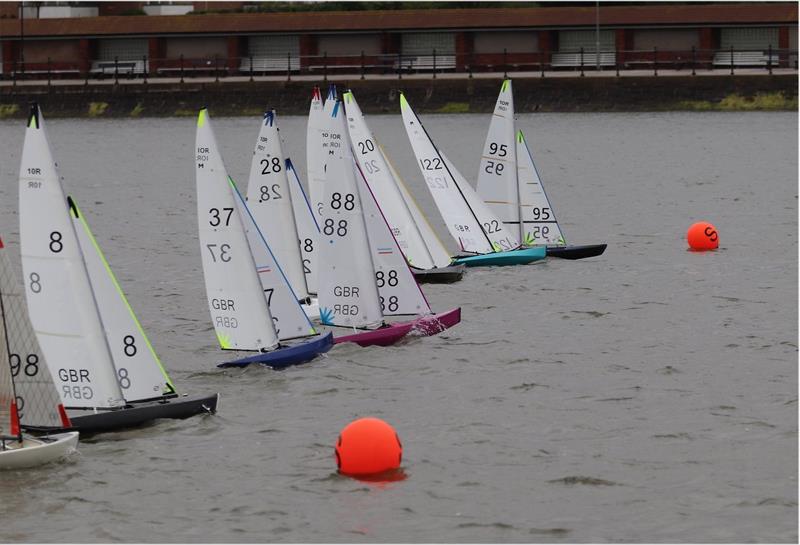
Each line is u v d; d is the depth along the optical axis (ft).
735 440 207.00
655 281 345.92
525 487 188.75
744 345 269.64
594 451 202.69
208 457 200.54
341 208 263.90
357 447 192.95
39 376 199.72
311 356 252.83
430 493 186.60
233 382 240.32
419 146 369.71
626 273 358.43
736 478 191.31
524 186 379.76
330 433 211.61
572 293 328.49
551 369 250.37
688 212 505.25
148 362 215.31
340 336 266.36
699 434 209.97
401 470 195.00
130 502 184.34
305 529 175.52
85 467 196.44
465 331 282.15
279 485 189.78
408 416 220.84
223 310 247.91
